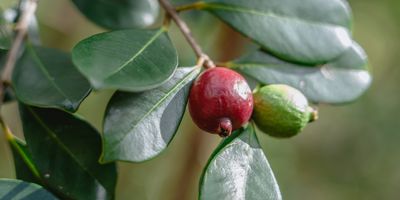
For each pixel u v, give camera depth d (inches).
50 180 13.9
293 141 44.7
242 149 13.2
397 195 43.8
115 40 13.1
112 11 18.4
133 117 12.6
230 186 12.8
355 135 44.1
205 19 24.2
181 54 25.8
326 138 44.8
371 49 40.6
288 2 15.2
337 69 15.7
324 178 44.9
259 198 12.9
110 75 12.3
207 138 27.1
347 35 15.3
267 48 15.0
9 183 12.8
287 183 44.6
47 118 14.2
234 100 12.8
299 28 15.1
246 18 15.1
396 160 43.3
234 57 24.2
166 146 12.7
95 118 36.8
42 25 30.8
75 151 14.1
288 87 13.8
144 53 13.1
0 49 14.7
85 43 12.7
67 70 14.5
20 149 14.3
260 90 13.8
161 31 13.8
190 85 13.2
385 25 38.6
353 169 44.6
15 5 18.0
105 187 14.0
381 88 42.4
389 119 42.8
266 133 13.9
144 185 39.9
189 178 27.5
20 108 14.2
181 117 13.0
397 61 40.9
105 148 12.3
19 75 14.4
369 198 44.4
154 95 12.9
